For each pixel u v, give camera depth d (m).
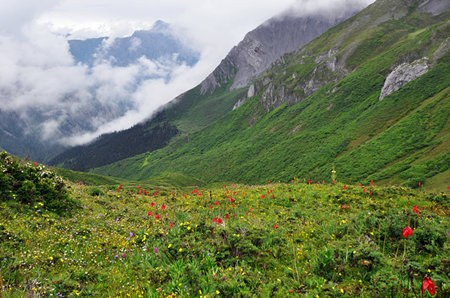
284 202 16.17
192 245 7.78
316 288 6.21
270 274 7.21
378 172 136.75
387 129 171.88
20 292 5.28
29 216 9.66
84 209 12.77
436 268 6.32
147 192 23.17
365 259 7.22
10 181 11.12
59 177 14.08
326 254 7.46
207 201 17.17
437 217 10.64
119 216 12.30
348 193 17.30
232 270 6.69
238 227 9.25
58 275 6.19
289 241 9.38
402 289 5.87
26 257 6.64
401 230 9.09
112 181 100.56
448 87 174.12
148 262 7.23
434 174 104.25
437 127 146.25
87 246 7.93
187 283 6.27
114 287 6.11
